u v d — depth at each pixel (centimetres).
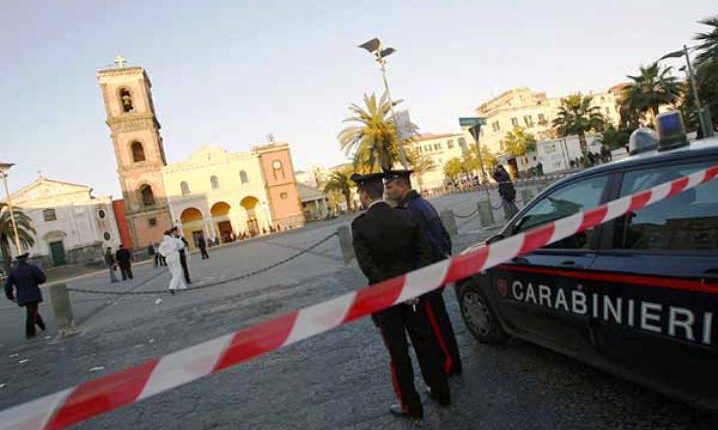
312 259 1498
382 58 1808
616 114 8088
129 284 1886
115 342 765
